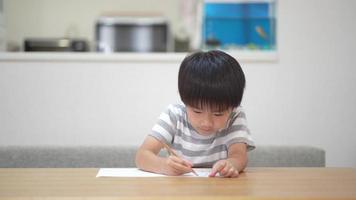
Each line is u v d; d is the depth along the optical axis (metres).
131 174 0.87
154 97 1.71
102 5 4.06
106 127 1.70
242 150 1.07
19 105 1.67
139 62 1.71
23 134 1.68
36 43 3.28
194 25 3.01
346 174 0.87
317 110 1.74
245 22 2.19
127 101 1.71
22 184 0.74
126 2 4.06
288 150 1.45
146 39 3.56
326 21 1.75
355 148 1.74
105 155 1.43
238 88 0.92
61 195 0.64
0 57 1.66
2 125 1.67
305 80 1.74
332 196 0.64
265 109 1.73
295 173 0.89
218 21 2.22
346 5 1.75
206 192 0.67
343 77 1.75
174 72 1.71
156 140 1.10
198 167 1.16
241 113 1.16
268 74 1.73
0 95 1.67
